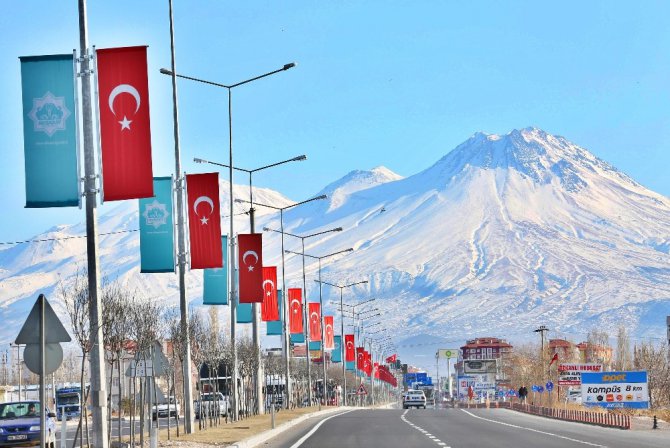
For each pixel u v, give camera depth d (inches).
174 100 2938.0
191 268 2824.8
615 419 3809.1
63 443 2033.7
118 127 1834.4
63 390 5713.6
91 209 1835.6
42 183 1803.6
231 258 3951.8
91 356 1849.2
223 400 5639.8
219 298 3373.5
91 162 1843.0
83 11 1850.4
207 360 3934.5
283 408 5615.2
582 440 2738.7
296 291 4884.4
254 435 2842.0
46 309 1440.7
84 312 2063.2
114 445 2479.1
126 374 2288.4
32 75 1812.3
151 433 2160.4
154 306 2910.9
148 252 2605.8
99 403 1843.0
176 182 2854.3
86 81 1844.2
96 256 1849.2
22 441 2536.9
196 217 2812.5
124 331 2507.4
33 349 1437.0
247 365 4694.9
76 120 1808.6
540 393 7460.6
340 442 2684.5
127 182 1831.9
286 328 5595.5
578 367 7293.3
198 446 2455.7
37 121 1807.3
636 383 4783.5
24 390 6422.2
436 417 4566.9
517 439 2783.0
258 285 3592.5
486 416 4793.3
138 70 1840.6
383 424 3762.3
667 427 3887.8
